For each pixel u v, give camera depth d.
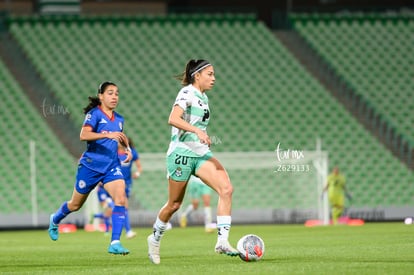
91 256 34.62
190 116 26.95
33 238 55.81
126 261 30.69
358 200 89.56
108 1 109.44
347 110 99.31
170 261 30.08
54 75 98.50
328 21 110.50
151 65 101.56
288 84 100.81
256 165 82.75
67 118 93.25
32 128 91.19
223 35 106.75
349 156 93.12
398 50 107.12
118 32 105.06
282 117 96.75
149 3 110.19
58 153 88.69
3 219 83.44
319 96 99.50
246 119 96.19
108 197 59.00
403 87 102.31
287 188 87.50
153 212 85.19
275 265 25.94
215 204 85.00
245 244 27.66
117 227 30.08
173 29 106.75
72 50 101.81
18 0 107.25
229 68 102.31
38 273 25.28
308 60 106.19
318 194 81.75
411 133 97.00
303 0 114.62
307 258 29.52
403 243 38.97
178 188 27.20
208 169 26.73
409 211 89.31
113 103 31.11
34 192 81.38
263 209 87.56
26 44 101.56
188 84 27.39
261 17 114.19
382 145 94.19
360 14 111.00
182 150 26.64
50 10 108.56
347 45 107.19
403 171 91.81
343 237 47.31
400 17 111.56
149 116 95.69
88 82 98.38
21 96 94.25
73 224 76.62
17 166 87.31
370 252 32.53
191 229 69.00
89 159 30.84
